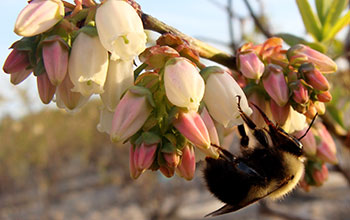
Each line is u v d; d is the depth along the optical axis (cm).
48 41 13
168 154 13
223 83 13
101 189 103
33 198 93
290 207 73
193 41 14
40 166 88
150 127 13
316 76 14
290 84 14
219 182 16
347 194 74
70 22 13
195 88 13
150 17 14
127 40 13
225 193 16
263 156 16
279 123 14
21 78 13
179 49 14
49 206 89
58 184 99
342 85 20
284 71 15
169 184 84
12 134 86
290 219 24
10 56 13
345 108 20
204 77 13
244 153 16
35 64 13
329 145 16
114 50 13
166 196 82
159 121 13
